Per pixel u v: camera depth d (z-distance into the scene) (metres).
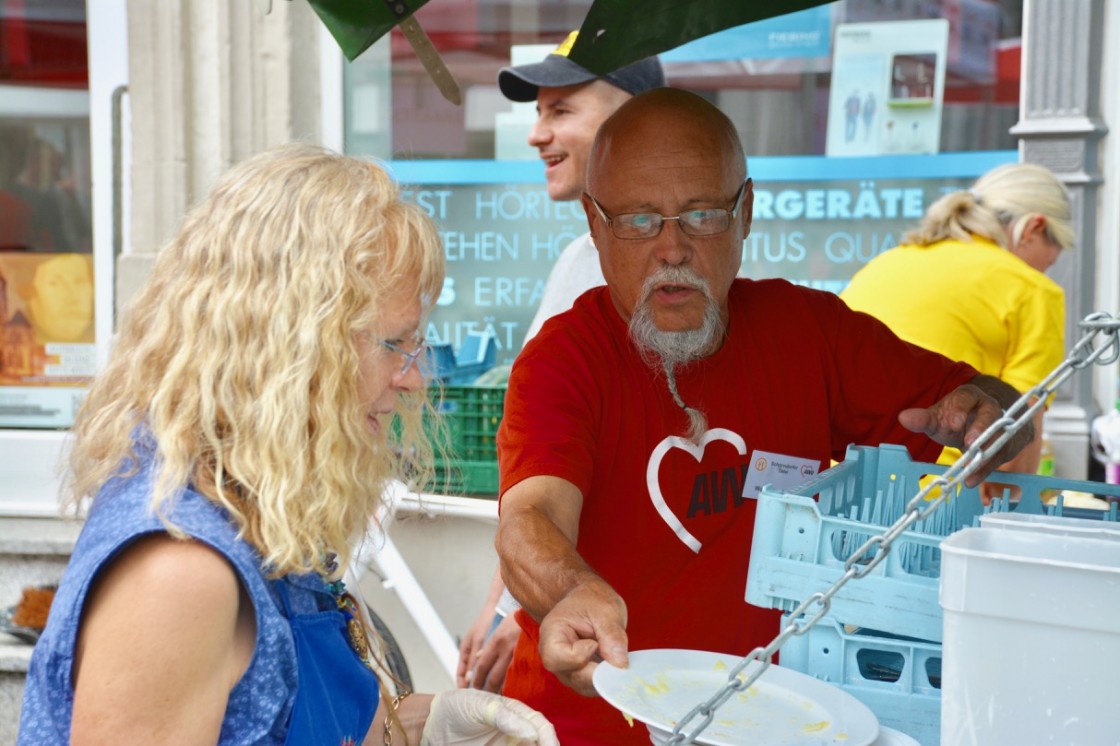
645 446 2.19
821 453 2.35
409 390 1.49
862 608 1.43
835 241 5.01
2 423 4.49
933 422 2.17
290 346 1.33
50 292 4.48
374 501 1.50
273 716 1.37
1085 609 1.07
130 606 1.25
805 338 2.35
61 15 4.40
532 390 2.11
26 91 4.45
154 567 1.26
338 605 1.58
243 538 1.33
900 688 1.43
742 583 2.25
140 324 1.41
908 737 1.32
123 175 4.40
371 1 2.30
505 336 5.06
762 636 2.28
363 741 1.62
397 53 4.92
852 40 4.89
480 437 3.93
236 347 1.33
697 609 2.22
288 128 4.24
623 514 2.19
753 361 2.29
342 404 1.37
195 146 4.21
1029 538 1.19
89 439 1.38
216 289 1.35
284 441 1.32
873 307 3.56
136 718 1.24
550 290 3.16
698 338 2.14
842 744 1.23
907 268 3.56
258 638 1.33
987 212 3.65
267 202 1.37
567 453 2.02
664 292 2.12
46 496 4.28
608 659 1.44
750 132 5.00
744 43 4.94
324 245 1.36
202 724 1.28
